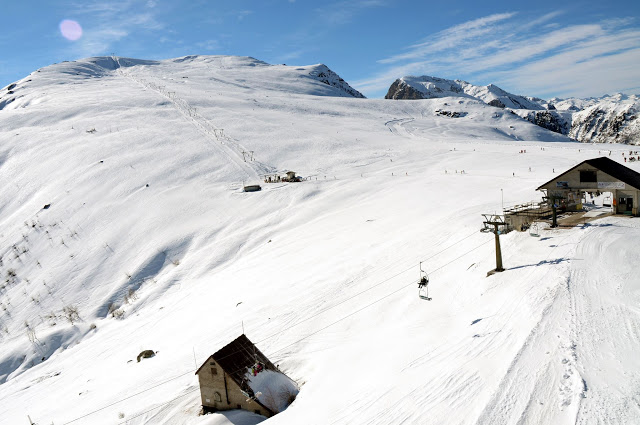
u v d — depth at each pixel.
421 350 22.62
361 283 39.72
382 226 59.81
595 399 14.36
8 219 96.44
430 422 15.56
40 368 50.19
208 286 56.06
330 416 18.92
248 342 28.69
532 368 16.97
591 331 18.72
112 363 41.53
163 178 103.25
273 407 24.36
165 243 76.56
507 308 23.86
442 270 36.69
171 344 40.03
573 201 42.69
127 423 26.52
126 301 64.38
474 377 17.62
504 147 126.25
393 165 107.88
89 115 155.62
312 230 67.88
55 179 108.19
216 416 24.95
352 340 29.47
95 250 78.38
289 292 42.31
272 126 146.50
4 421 36.56
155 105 167.25
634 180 39.12
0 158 125.31
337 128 158.38
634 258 26.58
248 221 81.19
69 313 63.56
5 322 65.81
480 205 57.94
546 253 31.03
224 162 112.56
